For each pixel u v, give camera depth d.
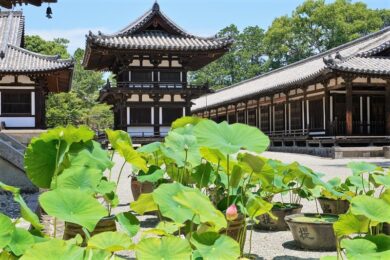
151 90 29.03
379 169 6.42
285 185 6.55
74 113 53.78
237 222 4.83
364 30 60.94
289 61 67.00
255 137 4.39
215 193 5.42
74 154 4.92
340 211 6.93
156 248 3.18
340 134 27.08
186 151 5.21
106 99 33.53
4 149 11.05
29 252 2.94
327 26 61.69
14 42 27.06
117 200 4.90
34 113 24.78
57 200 3.38
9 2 12.12
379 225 5.17
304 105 30.41
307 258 5.39
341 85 25.70
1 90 24.50
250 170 4.59
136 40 29.33
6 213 7.89
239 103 42.19
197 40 30.25
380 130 27.69
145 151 5.88
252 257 4.89
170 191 3.82
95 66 34.03
